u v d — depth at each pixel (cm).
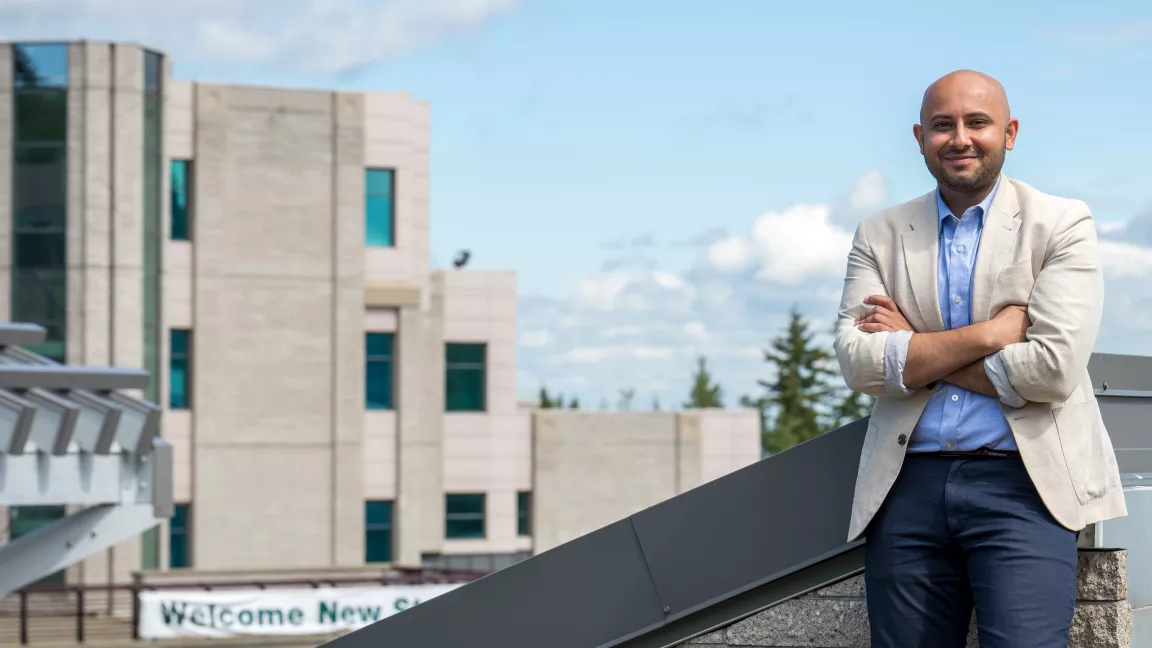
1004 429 437
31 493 1552
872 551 459
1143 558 514
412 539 5056
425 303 5172
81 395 1589
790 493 538
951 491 438
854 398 12069
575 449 5566
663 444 5700
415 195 5172
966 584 450
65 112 4247
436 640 590
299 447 4819
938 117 442
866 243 469
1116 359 543
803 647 537
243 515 4738
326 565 4812
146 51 4391
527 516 5538
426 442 5284
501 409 5472
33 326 1733
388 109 5031
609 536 566
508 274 5456
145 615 3438
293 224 4841
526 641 577
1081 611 470
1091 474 436
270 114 4819
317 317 4859
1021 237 439
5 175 4222
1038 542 429
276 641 3497
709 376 16112
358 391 4894
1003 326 432
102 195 4262
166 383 4431
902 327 452
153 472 1645
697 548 550
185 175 4756
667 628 560
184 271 4716
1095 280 430
